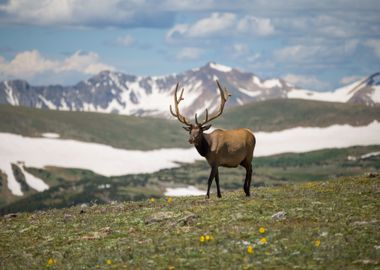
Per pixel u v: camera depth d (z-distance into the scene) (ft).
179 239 161.07
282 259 134.31
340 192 219.41
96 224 197.98
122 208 229.66
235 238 155.84
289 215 177.17
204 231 167.84
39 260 156.87
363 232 150.41
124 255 149.38
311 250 138.62
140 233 176.55
